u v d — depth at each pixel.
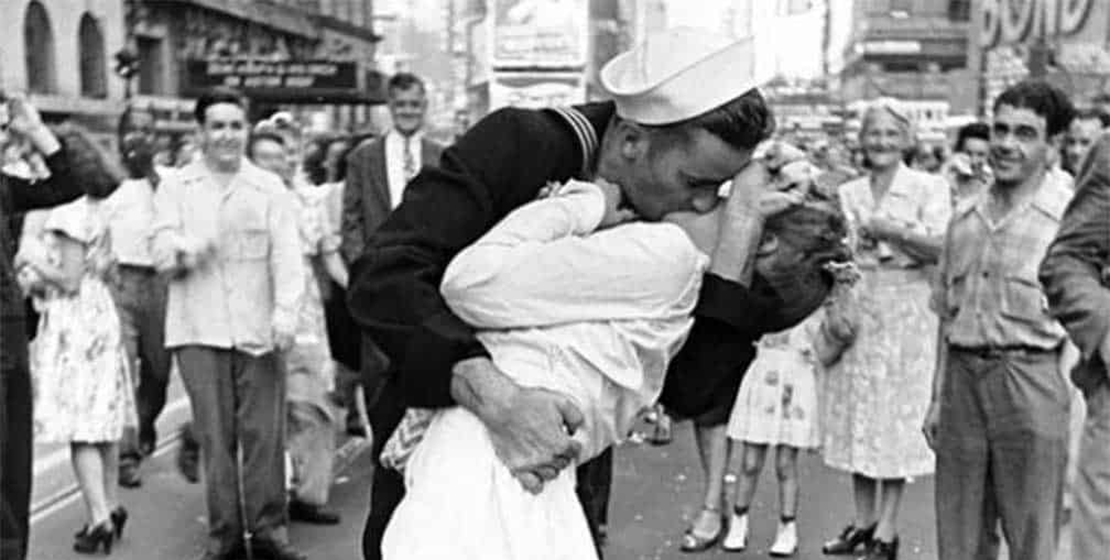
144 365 6.98
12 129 4.35
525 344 1.58
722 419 5.60
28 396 3.69
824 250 1.76
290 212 5.09
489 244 1.59
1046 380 3.88
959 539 4.08
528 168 1.67
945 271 4.05
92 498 5.41
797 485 6.21
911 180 5.17
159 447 7.29
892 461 5.29
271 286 5.11
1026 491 3.93
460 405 1.62
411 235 1.63
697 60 1.62
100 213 5.45
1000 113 3.84
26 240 5.25
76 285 5.40
